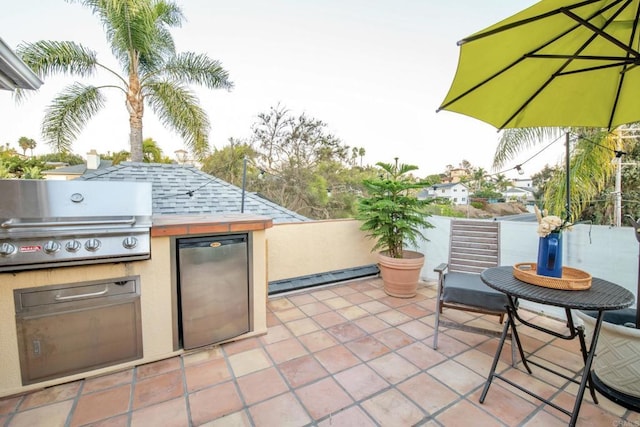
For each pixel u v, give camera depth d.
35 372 1.97
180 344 2.43
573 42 1.56
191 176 6.73
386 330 2.89
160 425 1.73
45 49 5.89
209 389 2.03
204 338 2.47
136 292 2.24
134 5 6.30
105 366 2.17
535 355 2.46
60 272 2.00
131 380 2.12
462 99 1.81
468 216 5.84
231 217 2.82
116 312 2.18
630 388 1.89
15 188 1.85
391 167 4.06
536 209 2.10
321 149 12.66
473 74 1.65
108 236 2.06
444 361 2.38
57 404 1.88
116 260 2.10
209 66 7.29
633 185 5.14
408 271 3.67
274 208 6.12
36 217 1.89
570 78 1.75
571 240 3.00
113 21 6.43
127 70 7.07
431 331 2.88
